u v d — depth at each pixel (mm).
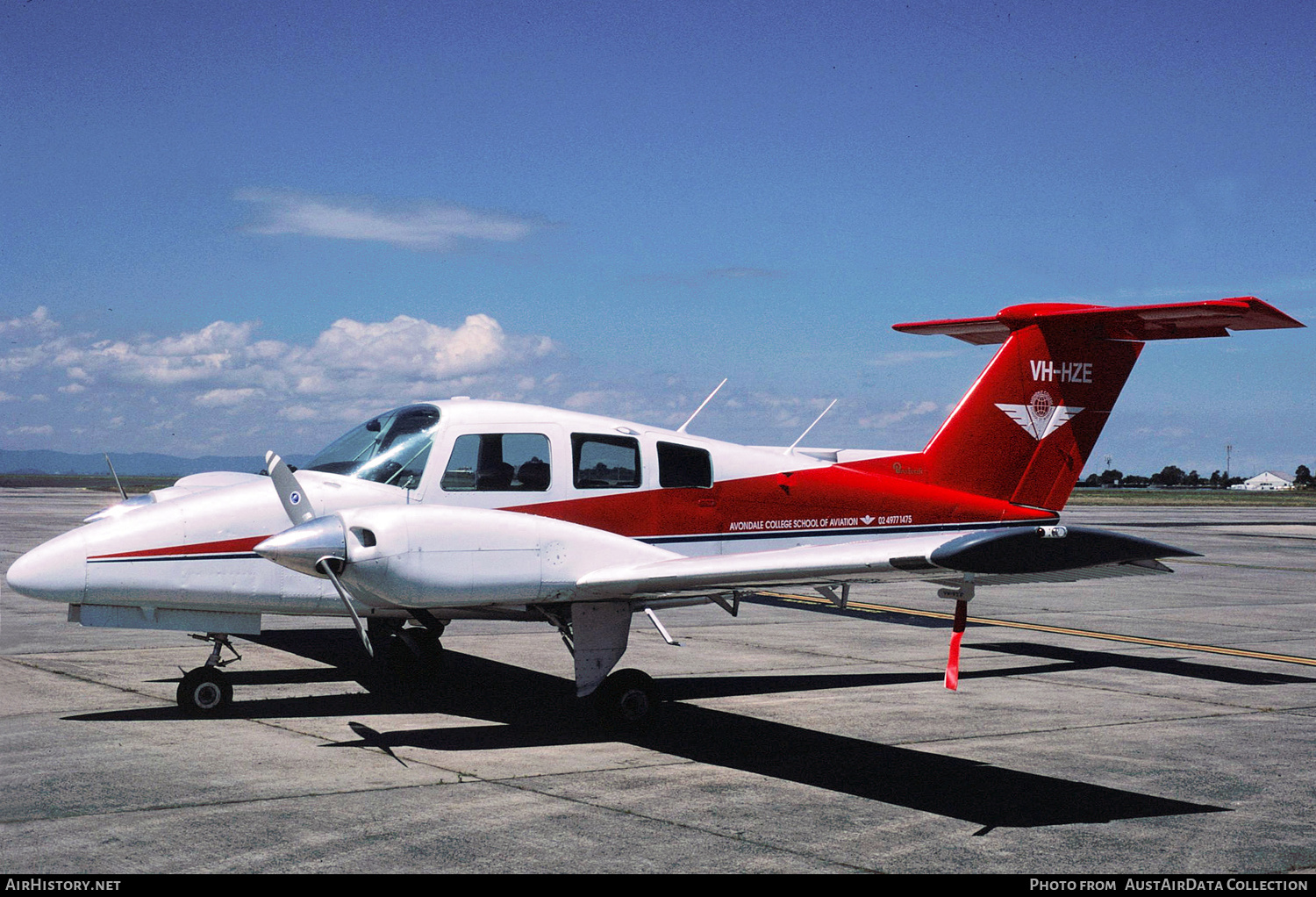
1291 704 7715
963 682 8445
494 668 8602
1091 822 4809
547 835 4449
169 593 6426
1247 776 5660
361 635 5914
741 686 8117
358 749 5887
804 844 4418
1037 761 5922
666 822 4680
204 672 6738
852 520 8312
